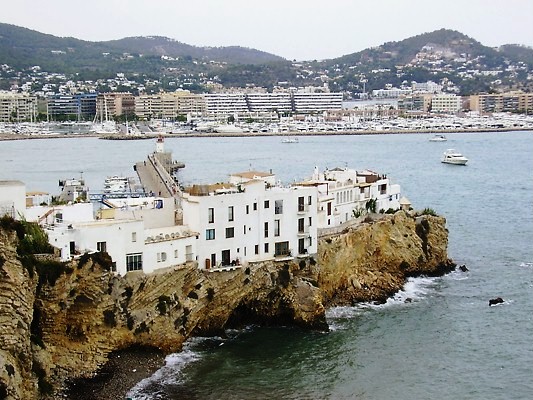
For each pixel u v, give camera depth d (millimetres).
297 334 100438
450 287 124875
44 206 98125
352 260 118250
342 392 83375
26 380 73125
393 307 113188
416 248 130500
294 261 106500
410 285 125125
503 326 105750
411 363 92125
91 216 97438
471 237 166875
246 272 101188
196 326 97562
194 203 97812
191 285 95688
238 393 81625
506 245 158375
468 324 106438
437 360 93312
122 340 88125
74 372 82562
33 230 82688
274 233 105500
